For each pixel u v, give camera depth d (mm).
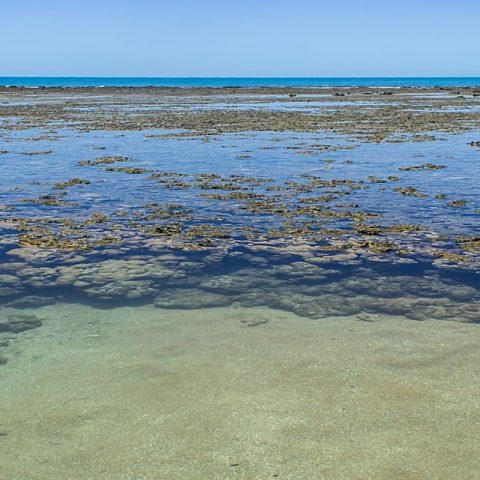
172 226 16219
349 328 9914
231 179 23547
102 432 6852
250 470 6102
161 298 11422
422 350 8953
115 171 25812
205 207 18750
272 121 50562
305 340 9414
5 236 15477
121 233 15711
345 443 6543
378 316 10461
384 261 13359
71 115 60000
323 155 30141
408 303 11023
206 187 21906
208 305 11094
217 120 52062
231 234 15594
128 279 12320
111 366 8539
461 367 8344
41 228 16141
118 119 54344
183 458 6332
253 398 7555
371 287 11859
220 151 31984
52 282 12203
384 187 21797
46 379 8156
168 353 8969
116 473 6102
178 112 63500
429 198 19844
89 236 15375
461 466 6105
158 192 21188
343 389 7746
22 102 86812
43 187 22234
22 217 17594
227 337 9578
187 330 9898
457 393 7598
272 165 27156
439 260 13375
